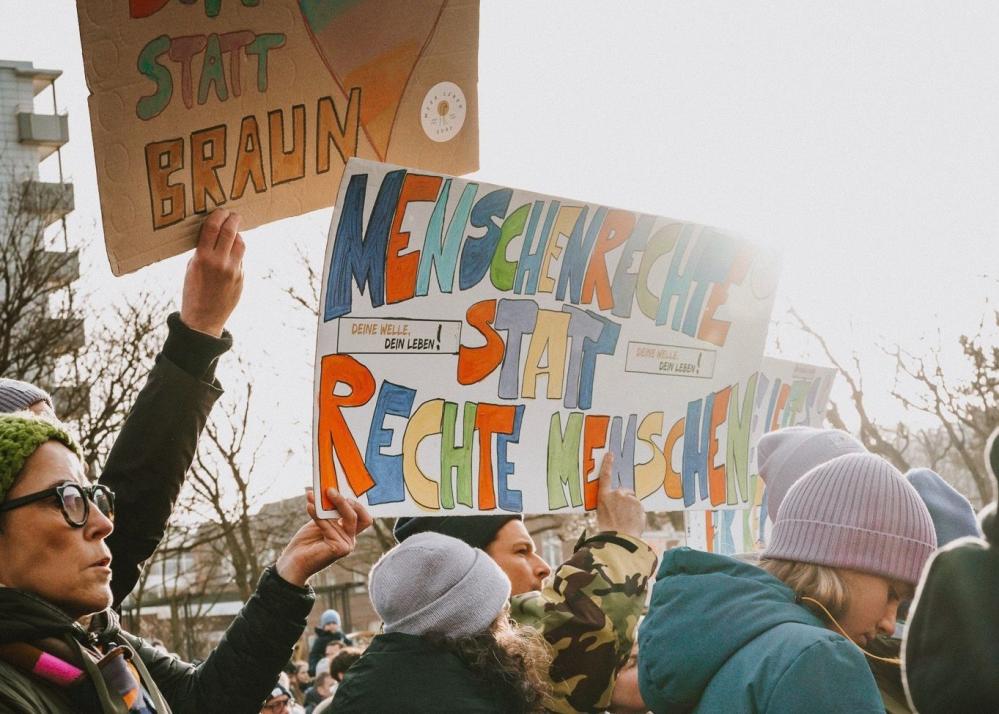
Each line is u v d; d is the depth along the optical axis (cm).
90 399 2291
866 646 320
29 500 226
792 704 248
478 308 323
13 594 220
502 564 376
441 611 296
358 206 297
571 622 314
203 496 2755
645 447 367
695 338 382
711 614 272
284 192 304
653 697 282
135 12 277
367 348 304
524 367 335
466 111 327
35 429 233
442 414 318
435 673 291
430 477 315
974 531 376
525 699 290
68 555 227
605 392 356
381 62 312
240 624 301
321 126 307
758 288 397
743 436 397
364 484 303
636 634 326
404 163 320
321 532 307
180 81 284
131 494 296
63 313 2320
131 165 281
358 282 301
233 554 2772
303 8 299
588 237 347
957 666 207
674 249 372
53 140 4356
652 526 2027
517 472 333
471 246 321
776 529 287
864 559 270
